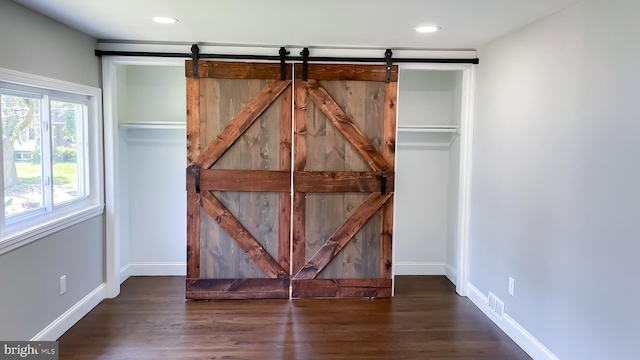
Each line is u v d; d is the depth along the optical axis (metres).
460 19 2.89
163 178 4.48
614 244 2.19
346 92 3.86
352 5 2.60
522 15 2.76
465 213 4.05
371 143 3.89
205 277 3.92
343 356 2.95
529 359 2.92
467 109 3.95
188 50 3.79
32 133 2.93
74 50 3.30
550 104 2.75
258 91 3.81
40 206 3.02
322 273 3.99
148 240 4.55
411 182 4.61
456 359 2.93
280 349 3.04
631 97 2.08
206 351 2.99
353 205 3.94
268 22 3.02
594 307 2.34
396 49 3.86
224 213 3.87
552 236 2.72
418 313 3.70
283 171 3.87
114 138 3.86
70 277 3.30
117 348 3.00
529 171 2.99
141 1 2.55
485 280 3.71
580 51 2.46
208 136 3.82
